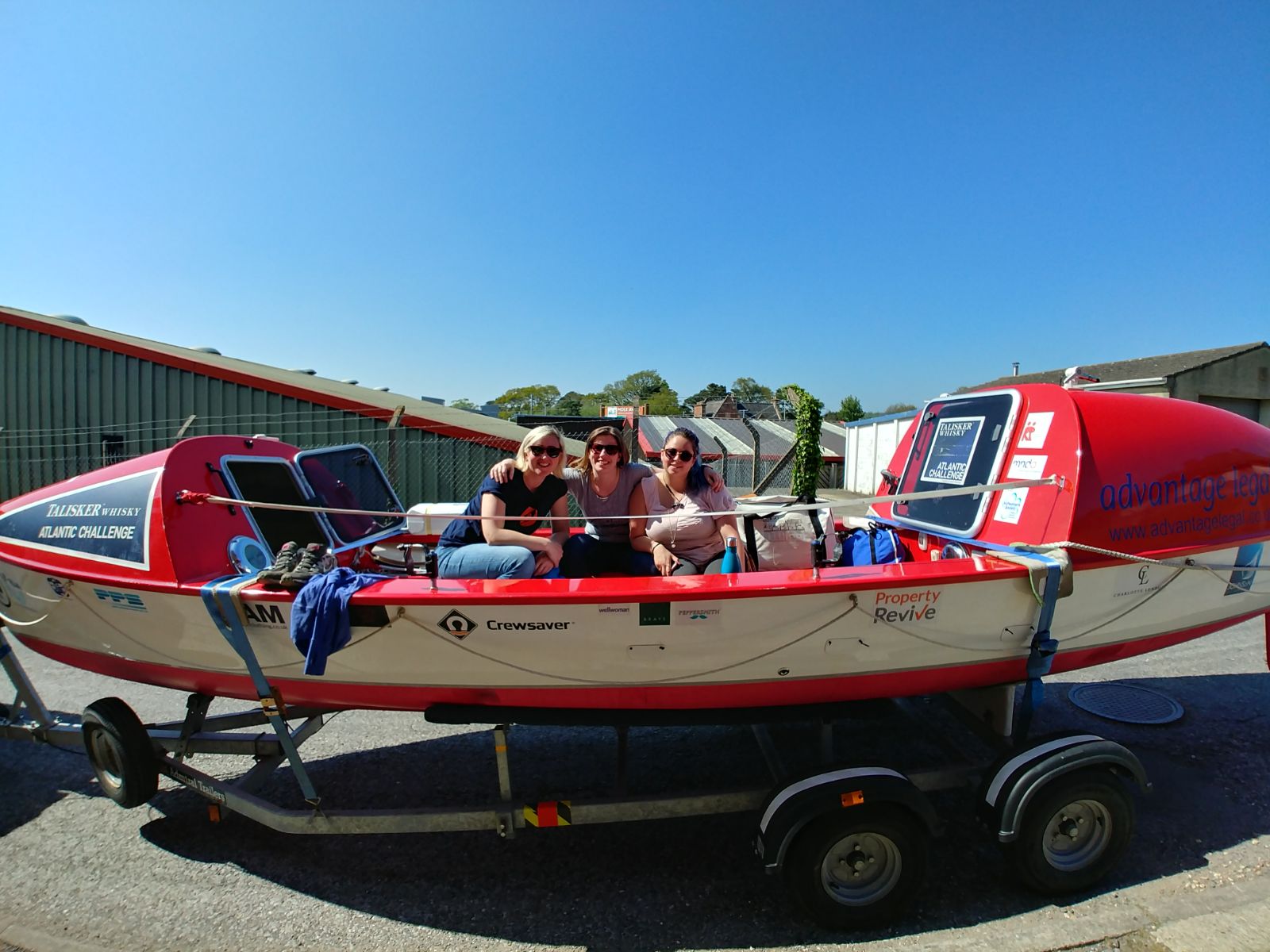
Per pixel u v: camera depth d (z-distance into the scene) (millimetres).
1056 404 2939
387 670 2719
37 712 3629
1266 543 3209
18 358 12250
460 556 2969
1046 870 2607
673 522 3430
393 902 2725
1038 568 2604
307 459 3955
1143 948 2373
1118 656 3105
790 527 3631
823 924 2498
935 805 3352
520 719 2768
